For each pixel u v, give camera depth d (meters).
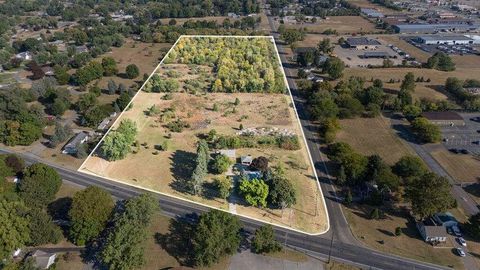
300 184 141.50
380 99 197.38
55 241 113.44
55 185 130.50
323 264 109.00
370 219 125.69
